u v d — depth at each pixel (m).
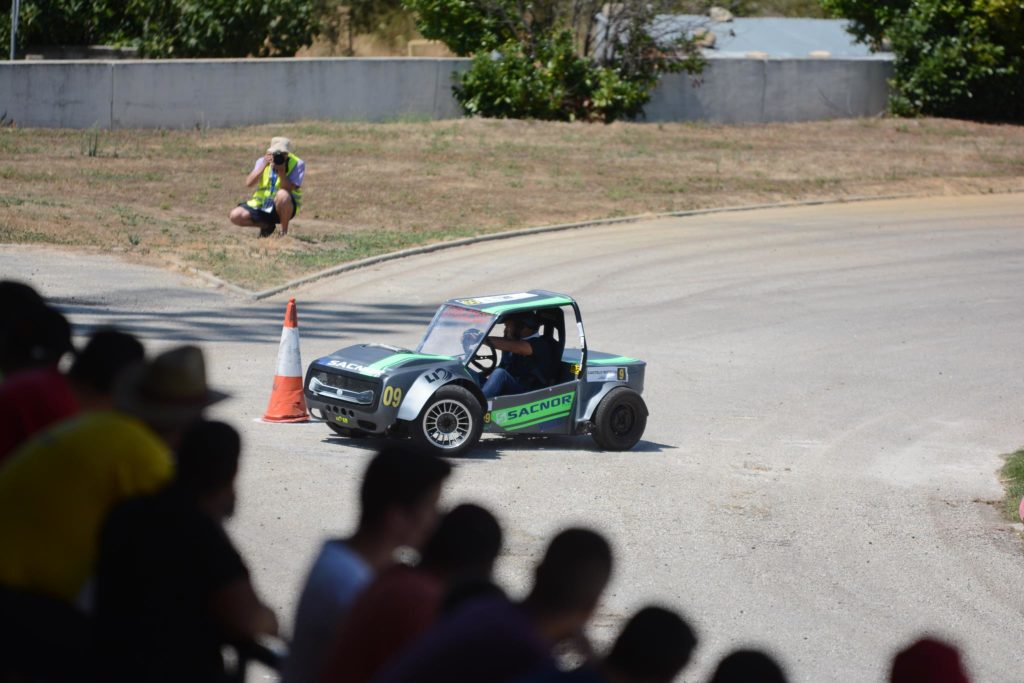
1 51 66.50
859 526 19.88
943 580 17.48
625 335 35.09
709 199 56.34
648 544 17.94
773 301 40.22
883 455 25.08
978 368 33.47
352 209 49.28
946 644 6.19
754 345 34.88
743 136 68.81
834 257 47.03
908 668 6.12
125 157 53.16
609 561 6.27
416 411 21.09
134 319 31.56
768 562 17.67
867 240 50.19
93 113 57.81
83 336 28.69
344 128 62.62
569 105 69.25
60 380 8.22
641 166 60.53
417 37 80.38
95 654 6.64
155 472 7.14
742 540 18.58
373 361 21.77
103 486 7.00
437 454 21.53
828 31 84.31
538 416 22.97
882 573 17.62
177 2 66.81
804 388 30.69
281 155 42.53
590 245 47.28
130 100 58.66
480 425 21.91
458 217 49.66
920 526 20.11
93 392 7.79
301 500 18.22
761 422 27.36
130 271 36.75
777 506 20.70
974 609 16.41
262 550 15.78
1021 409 29.62
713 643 14.30
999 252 48.84
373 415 21.06
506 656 5.80
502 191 54.22
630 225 51.44
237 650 7.17
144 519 6.63
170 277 36.75
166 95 59.56
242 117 61.94
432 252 44.56
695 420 27.23
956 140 70.31
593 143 64.00
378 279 39.91
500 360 23.28
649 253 46.28
